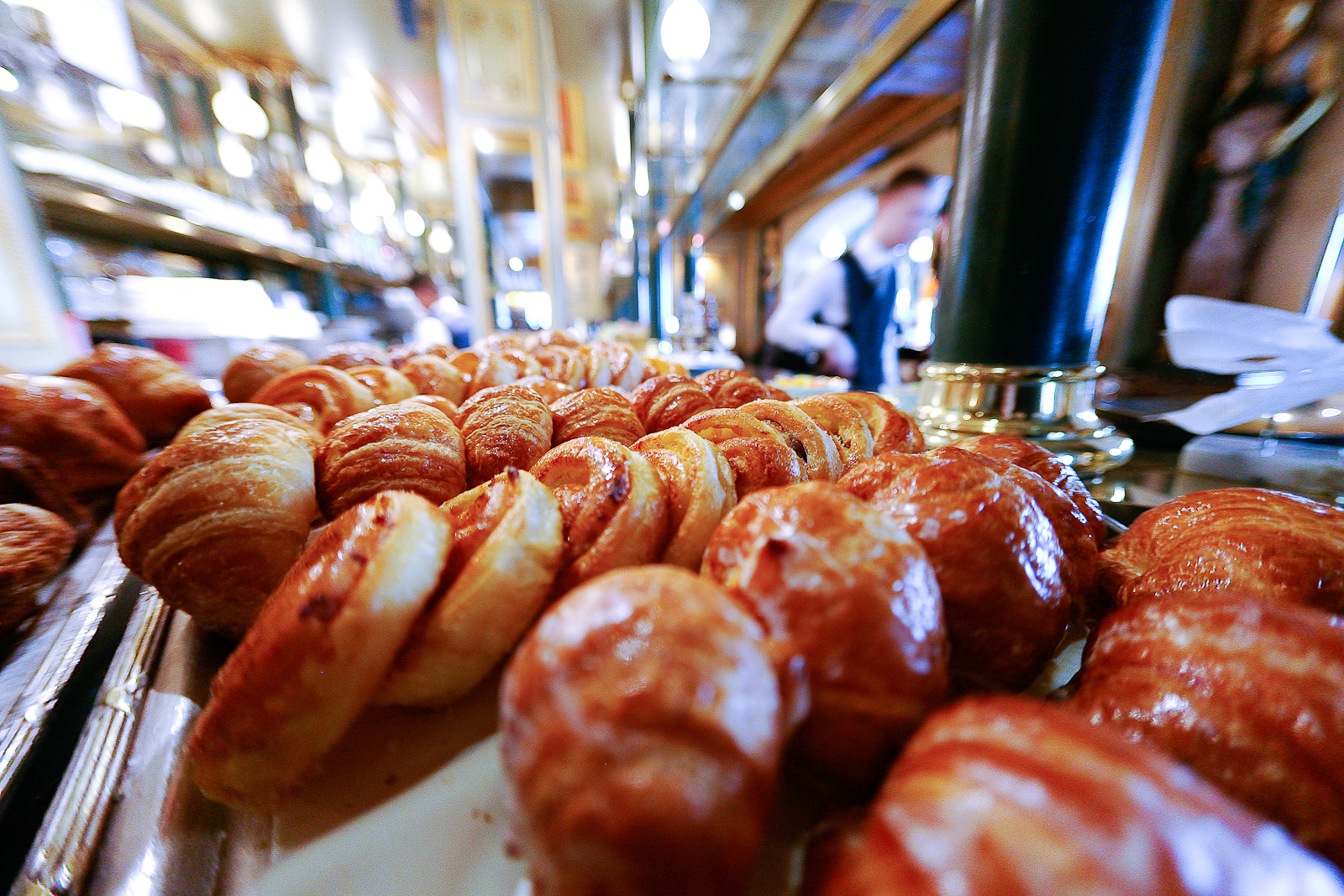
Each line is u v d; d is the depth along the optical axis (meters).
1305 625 0.16
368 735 0.20
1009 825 0.10
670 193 2.03
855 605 0.15
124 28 0.88
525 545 0.21
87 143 0.93
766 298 2.52
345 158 1.94
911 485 0.20
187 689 0.23
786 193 1.99
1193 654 0.16
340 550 0.19
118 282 0.98
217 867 0.17
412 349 0.67
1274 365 0.33
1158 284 0.44
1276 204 0.37
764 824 0.13
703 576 0.18
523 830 0.13
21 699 0.22
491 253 1.94
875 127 1.34
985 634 0.18
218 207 1.10
